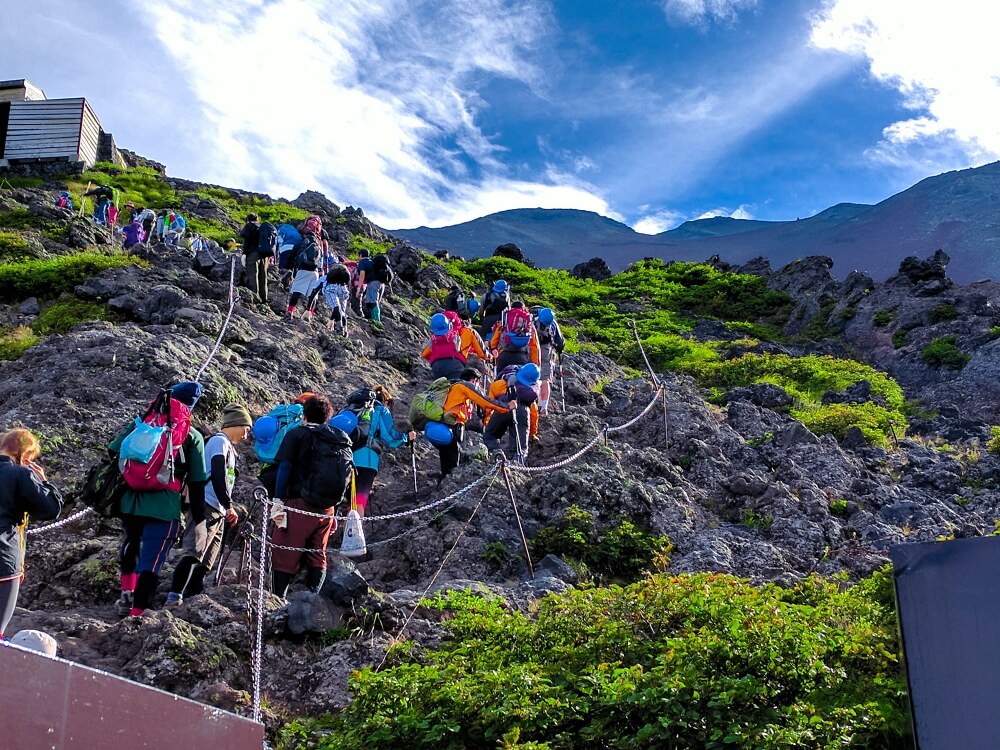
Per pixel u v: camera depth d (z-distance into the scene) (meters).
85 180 40.62
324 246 20.41
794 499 13.40
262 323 17.67
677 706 6.65
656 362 27.98
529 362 14.48
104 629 7.82
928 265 33.06
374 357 18.66
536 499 12.32
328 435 8.88
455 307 22.52
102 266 19.00
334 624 8.62
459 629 8.59
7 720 3.88
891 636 7.63
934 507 13.43
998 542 5.66
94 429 11.93
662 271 43.16
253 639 8.12
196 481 8.31
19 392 12.84
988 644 5.53
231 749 5.17
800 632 7.37
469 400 12.70
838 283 35.94
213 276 20.25
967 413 23.83
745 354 27.86
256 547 10.16
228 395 13.52
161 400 8.25
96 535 10.23
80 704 4.22
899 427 19.56
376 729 6.91
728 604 7.83
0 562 6.45
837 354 29.98
